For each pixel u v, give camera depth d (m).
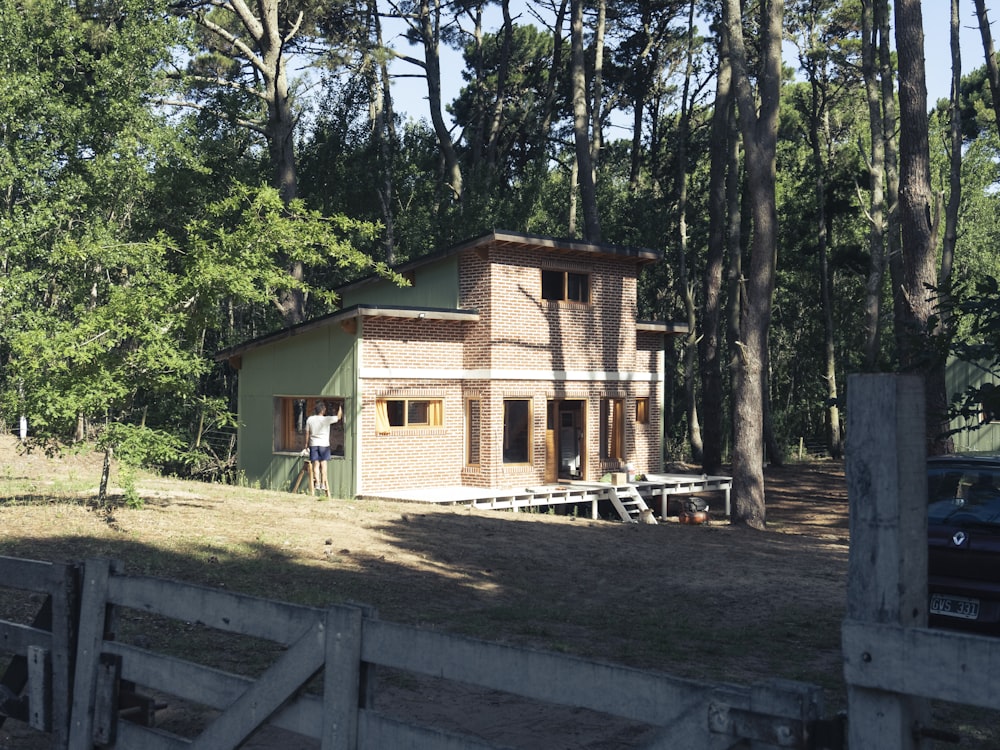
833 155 49.31
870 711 2.71
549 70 53.69
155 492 18.72
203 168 32.12
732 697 2.88
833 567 14.86
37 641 5.13
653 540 17.48
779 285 51.47
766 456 42.81
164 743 4.52
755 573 13.94
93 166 28.66
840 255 43.81
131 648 4.70
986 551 8.40
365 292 29.25
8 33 27.50
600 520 20.94
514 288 26.34
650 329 29.91
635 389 29.50
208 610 4.38
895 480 2.73
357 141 41.28
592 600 11.48
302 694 4.04
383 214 40.53
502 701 7.17
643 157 51.31
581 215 42.75
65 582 4.96
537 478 26.64
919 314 19.81
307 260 17.53
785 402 56.12
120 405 15.60
